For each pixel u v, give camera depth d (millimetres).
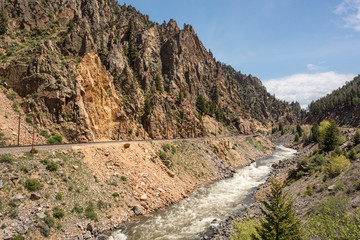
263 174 71938
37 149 35438
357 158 34969
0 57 54906
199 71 168375
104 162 42375
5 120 45219
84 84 61656
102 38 91188
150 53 124000
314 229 18125
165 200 42656
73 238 26734
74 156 38969
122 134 70688
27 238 23531
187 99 115188
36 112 50906
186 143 75250
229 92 189000
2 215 23891
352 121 195125
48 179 31375
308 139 129500
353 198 21250
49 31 71125
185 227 32500
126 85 82000
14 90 52312
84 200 32500
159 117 87125
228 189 54469
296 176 46469
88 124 57938
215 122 132250
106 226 30922
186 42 172500
